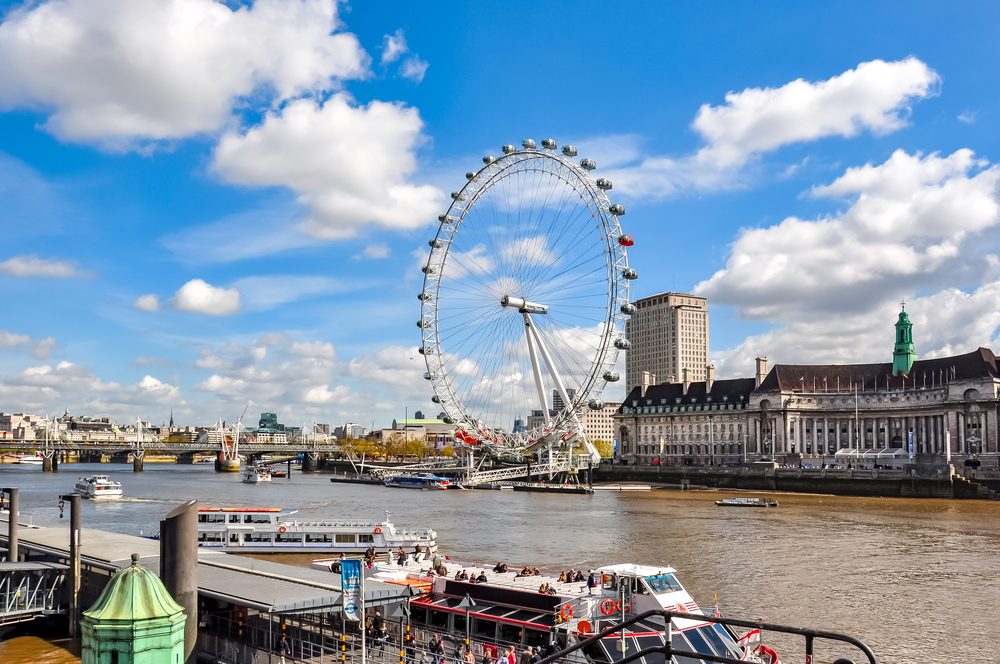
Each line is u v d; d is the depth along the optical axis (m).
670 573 47.91
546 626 45.53
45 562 58.69
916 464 195.50
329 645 47.00
